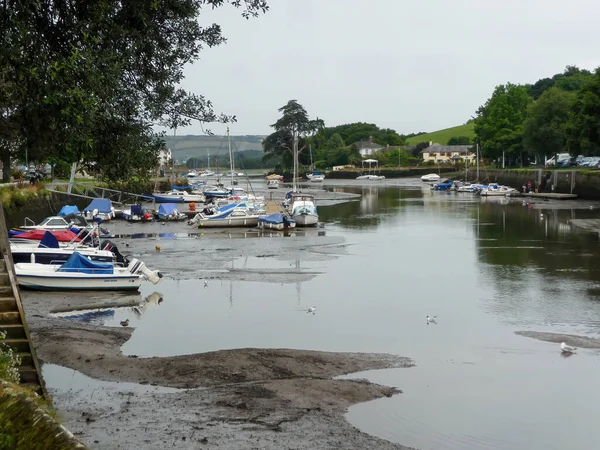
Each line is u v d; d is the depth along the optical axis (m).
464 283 29.14
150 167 17.52
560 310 23.73
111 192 69.94
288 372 15.93
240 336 20.09
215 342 19.36
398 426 12.83
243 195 81.88
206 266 34.16
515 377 16.14
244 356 16.80
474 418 13.34
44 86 12.09
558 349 18.72
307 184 143.75
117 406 13.15
